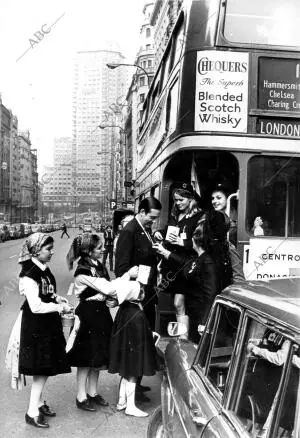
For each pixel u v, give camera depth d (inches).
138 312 192.9
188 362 129.0
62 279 635.5
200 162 268.5
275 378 80.5
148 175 395.5
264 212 241.0
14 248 1446.9
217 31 237.9
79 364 193.8
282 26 241.1
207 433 92.6
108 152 2172.7
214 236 183.8
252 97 238.1
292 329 76.5
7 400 212.8
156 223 296.0
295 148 238.7
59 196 2340.1
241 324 95.7
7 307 425.7
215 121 237.1
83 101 2204.7
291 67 239.3
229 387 94.3
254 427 83.2
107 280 203.3
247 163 238.7
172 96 271.6
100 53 2145.7
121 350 191.0
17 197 4028.1
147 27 2437.3
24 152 4264.3
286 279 111.5
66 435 175.6
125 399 197.9
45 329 181.9
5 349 284.8
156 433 151.5
